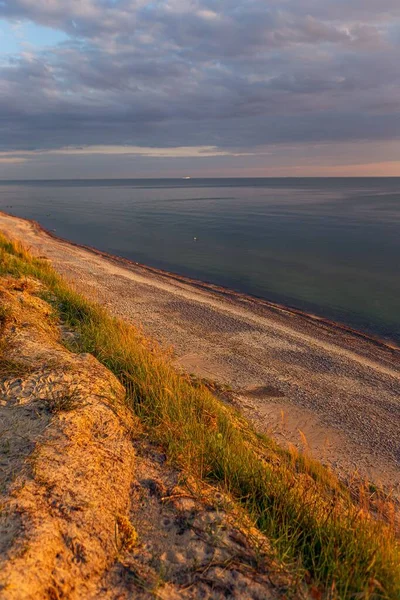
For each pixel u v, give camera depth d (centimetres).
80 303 1104
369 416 973
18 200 11756
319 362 1270
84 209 8638
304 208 9338
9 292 979
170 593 283
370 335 1677
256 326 1556
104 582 284
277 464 571
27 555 268
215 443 484
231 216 7350
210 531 340
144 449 446
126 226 5662
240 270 2972
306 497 410
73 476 357
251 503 397
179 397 589
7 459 365
